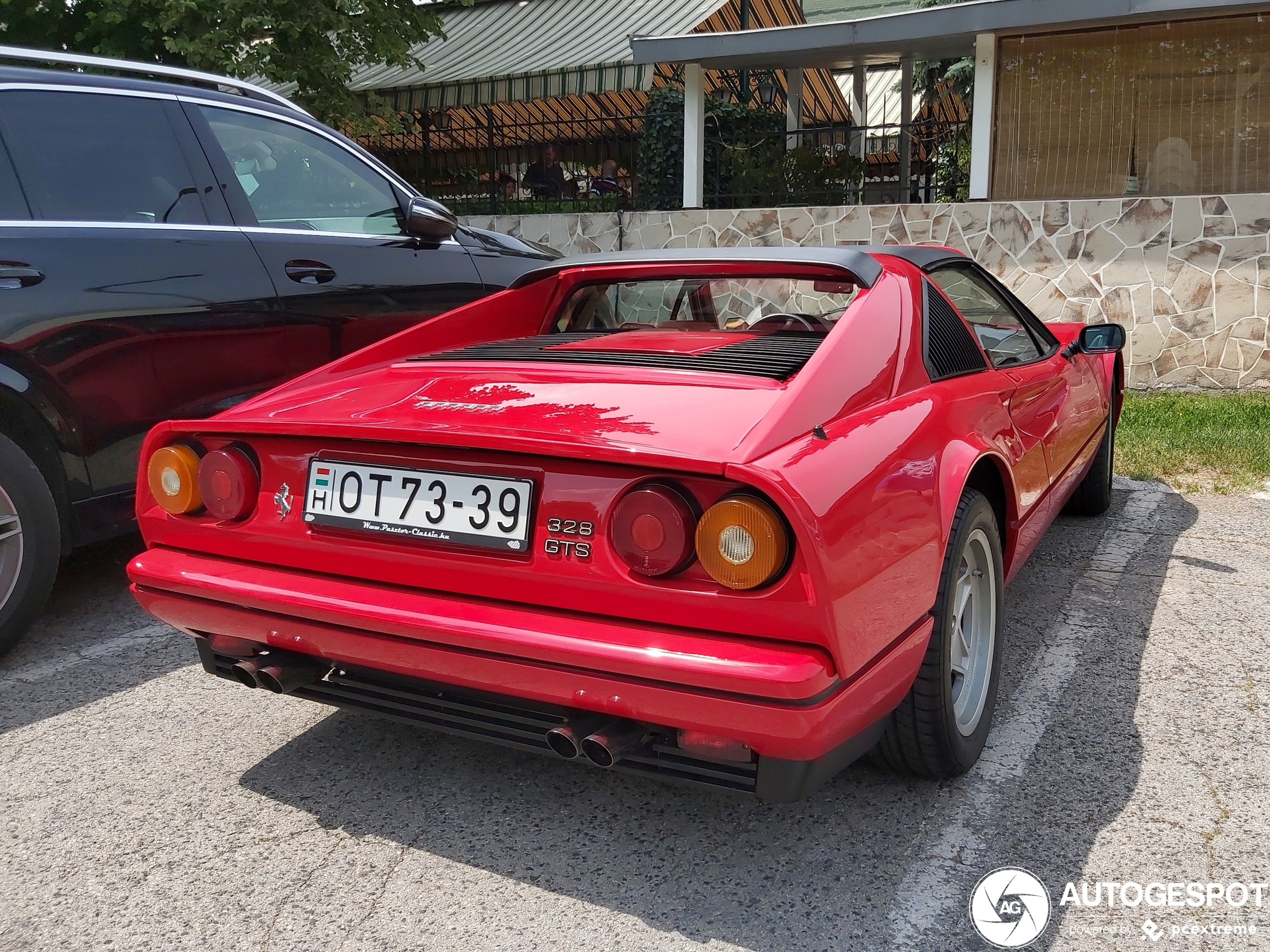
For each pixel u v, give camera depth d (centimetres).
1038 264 880
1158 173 885
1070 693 290
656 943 187
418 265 438
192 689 300
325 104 1041
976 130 923
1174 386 850
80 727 275
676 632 176
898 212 931
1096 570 404
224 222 374
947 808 230
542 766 253
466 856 215
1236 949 183
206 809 234
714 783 188
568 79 1139
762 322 274
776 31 974
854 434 199
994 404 268
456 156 1454
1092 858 211
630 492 175
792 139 1179
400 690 213
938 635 214
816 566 167
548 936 189
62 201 331
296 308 388
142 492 234
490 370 245
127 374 338
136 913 197
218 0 919
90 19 938
